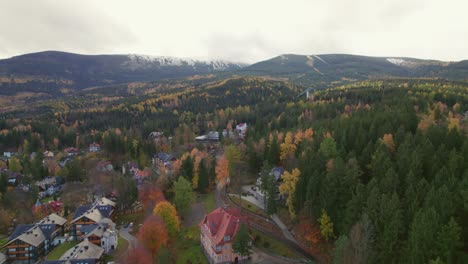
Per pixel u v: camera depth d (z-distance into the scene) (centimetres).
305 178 8600
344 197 7388
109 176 15738
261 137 15625
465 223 5612
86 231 10456
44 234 10200
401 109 13125
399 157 7794
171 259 8138
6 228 11719
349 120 12769
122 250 9338
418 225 5259
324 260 7275
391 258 5816
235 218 8131
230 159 13275
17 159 19125
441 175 6412
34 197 13900
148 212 11350
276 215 9838
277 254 7856
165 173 14012
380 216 6050
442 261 4969
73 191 14962
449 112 14638
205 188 12581
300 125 15688
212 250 7825
